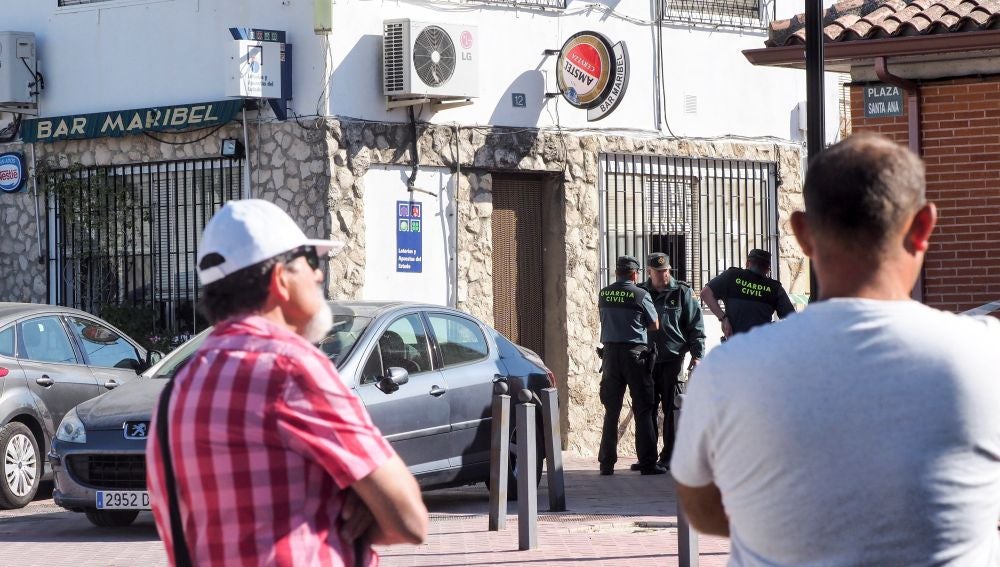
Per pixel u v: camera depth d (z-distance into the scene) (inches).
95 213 629.6
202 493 118.0
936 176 459.2
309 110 578.2
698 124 694.5
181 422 119.4
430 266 603.8
